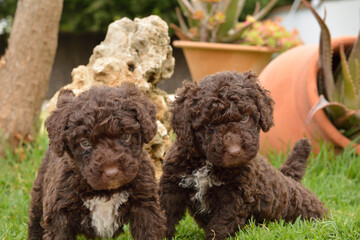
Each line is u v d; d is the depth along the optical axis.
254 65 2.00
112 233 0.90
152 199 0.89
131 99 0.84
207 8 2.18
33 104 1.53
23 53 1.51
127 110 0.83
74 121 0.81
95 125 0.80
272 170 1.03
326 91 1.44
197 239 1.02
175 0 3.94
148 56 1.21
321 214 1.08
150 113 0.86
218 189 0.97
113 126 0.80
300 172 1.13
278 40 2.03
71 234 0.88
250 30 2.32
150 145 1.18
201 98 0.91
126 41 1.22
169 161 0.98
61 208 0.86
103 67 1.16
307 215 1.08
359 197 1.26
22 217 1.12
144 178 0.88
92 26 4.09
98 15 3.96
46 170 0.95
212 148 0.89
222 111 0.90
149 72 1.19
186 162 0.97
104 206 0.88
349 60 1.47
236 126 0.89
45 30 1.51
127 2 3.96
